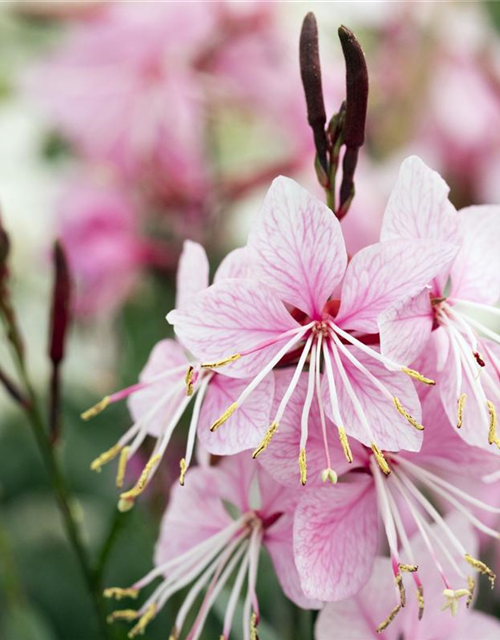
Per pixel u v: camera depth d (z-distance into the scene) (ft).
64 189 1.10
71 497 0.85
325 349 0.72
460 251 0.74
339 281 0.72
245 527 0.76
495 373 0.74
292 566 0.74
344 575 0.72
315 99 0.75
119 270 1.07
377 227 1.04
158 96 1.09
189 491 0.78
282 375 0.73
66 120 1.10
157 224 1.09
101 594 0.84
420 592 0.72
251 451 0.75
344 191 0.75
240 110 1.10
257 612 0.73
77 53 1.09
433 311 0.73
